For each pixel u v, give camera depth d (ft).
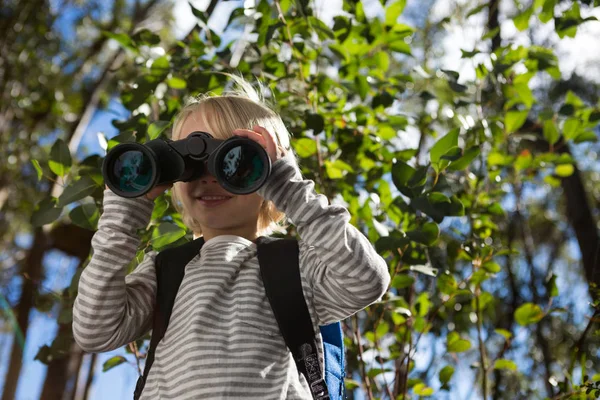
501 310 15.03
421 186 8.20
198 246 5.80
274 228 6.53
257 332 5.19
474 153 8.37
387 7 10.23
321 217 5.13
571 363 8.60
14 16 23.75
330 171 10.09
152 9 29.94
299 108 9.68
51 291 9.38
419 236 8.25
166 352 5.25
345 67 10.21
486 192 10.49
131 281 5.66
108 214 5.29
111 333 5.38
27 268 21.99
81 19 27.96
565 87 19.51
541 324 13.82
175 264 5.66
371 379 9.62
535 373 15.28
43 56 25.02
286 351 5.28
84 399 19.45
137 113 9.67
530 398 14.12
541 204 22.40
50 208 8.16
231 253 5.56
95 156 8.44
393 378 9.37
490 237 10.85
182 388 5.01
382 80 10.61
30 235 29.50
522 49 10.52
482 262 9.71
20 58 23.86
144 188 5.09
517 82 10.64
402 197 9.04
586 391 8.09
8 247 27.58
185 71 9.83
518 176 11.26
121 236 5.24
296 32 10.11
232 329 5.18
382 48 10.58
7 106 24.58
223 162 4.98
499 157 10.53
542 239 22.39
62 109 27.02
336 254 5.09
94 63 29.19
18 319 21.08
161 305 5.49
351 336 9.99
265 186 5.15
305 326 5.28
